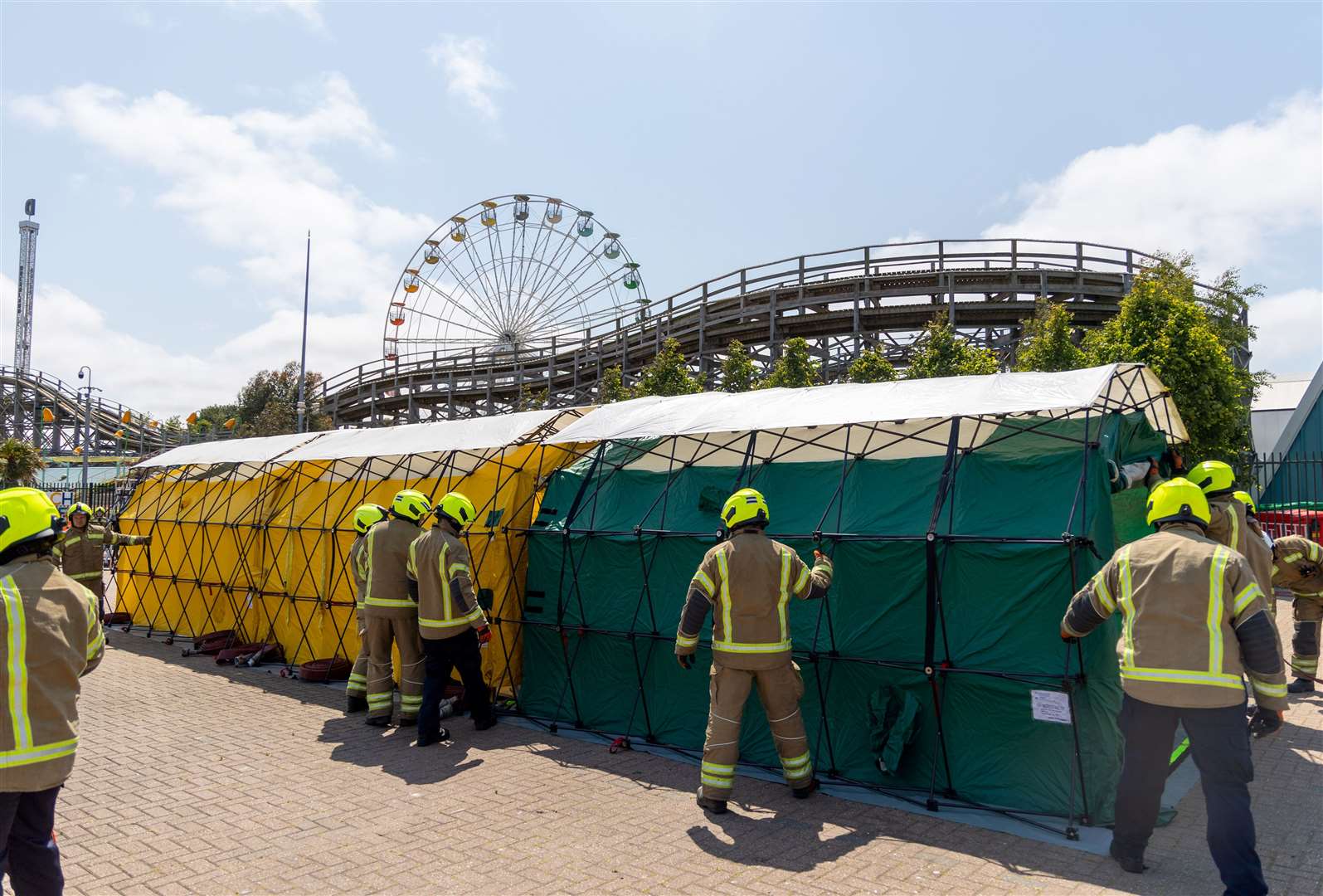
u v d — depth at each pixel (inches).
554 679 326.0
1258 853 187.6
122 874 182.5
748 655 221.8
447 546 293.4
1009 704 221.1
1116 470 241.1
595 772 258.2
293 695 368.2
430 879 179.6
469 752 282.2
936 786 230.2
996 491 241.9
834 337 1098.1
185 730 308.8
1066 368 704.4
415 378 1668.3
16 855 145.3
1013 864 185.0
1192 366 621.9
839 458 316.8
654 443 347.3
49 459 1753.2
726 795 218.8
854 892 171.2
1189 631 166.1
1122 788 178.1
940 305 1013.2
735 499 231.6
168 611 526.6
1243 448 664.4
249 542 467.5
